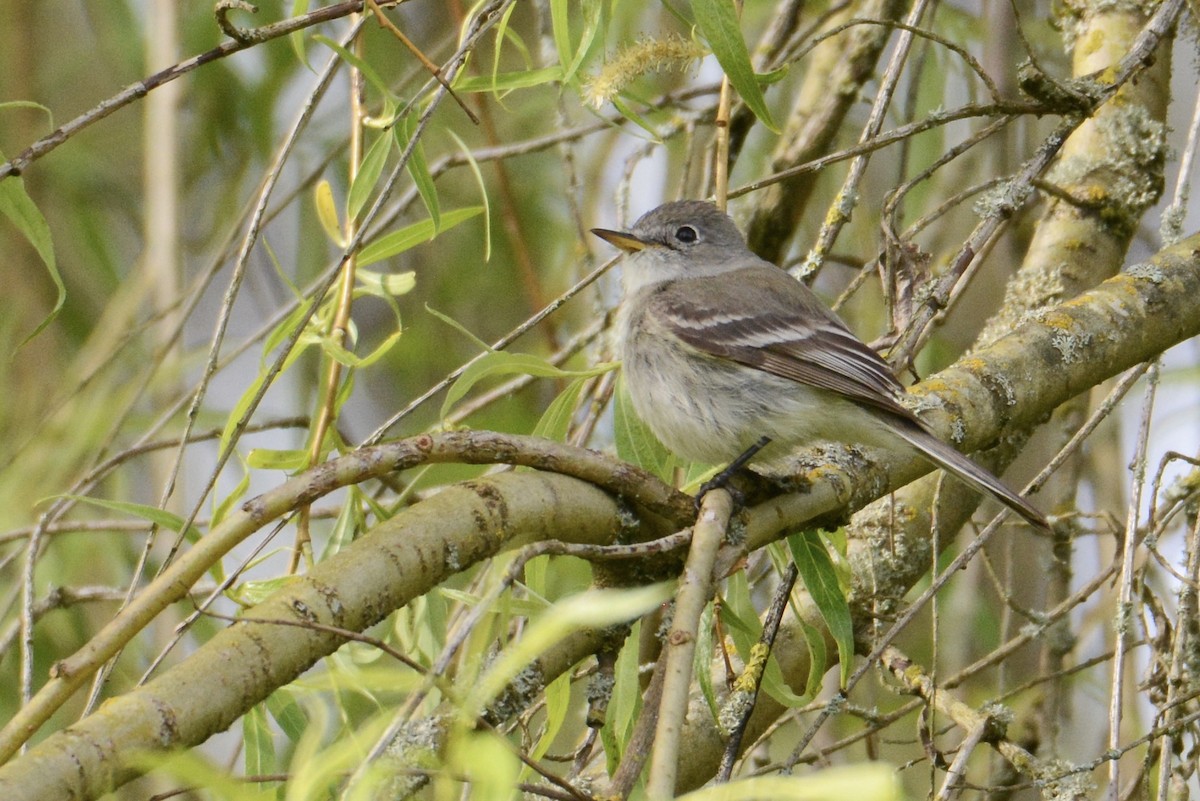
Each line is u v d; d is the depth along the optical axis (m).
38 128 13.98
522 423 13.46
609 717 7.07
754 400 9.45
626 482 7.21
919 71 12.11
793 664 9.67
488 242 8.16
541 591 8.17
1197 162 13.73
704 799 4.73
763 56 12.03
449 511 6.57
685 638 6.03
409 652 7.93
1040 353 9.05
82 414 11.83
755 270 10.50
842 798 4.34
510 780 4.75
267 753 7.26
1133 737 10.87
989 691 11.95
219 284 14.79
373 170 8.15
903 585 9.95
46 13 14.77
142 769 5.24
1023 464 12.88
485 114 13.27
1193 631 8.81
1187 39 11.28
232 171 14.12
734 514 7.67
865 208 13.53
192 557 5.94
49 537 10.91
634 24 12.80
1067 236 10.80
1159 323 9.29
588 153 14.39
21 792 4.96
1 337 13.06
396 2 8.15
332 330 8.30
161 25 12.11
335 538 8.25
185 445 7.40
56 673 5.57
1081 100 9.05
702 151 13.77
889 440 8.46
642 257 10.70
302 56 8.02
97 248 13.79
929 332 9.78
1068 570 10.95
